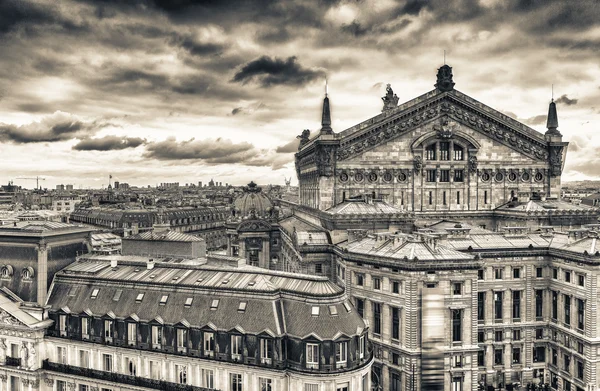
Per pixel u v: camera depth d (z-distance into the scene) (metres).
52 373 86.25
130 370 82.88
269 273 84.56
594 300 91.81
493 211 133.75
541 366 104.00
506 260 102.44
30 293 89.88
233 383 77.06
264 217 185.12
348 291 101.12
